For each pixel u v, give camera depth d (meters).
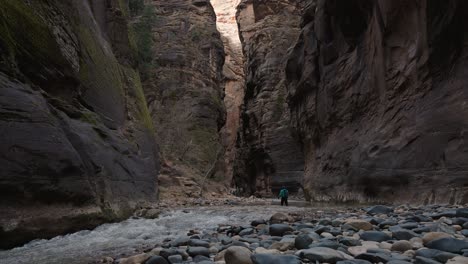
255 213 12.19
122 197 12.32
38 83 10.10
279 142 38.50
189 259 4.66
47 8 12.43
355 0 19.78
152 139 22.05
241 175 48.75
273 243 4.99
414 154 12.91
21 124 7.54
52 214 7.65
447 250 4.14
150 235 7.98
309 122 27.36
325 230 5.96
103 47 19.06
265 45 45.38
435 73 12.78
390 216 8.01
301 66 29.80
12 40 8.99
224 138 57.66
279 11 48.34
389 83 15.87
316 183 23.34
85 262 5.39
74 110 11.33
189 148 33.84
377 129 16.25
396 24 15.62
